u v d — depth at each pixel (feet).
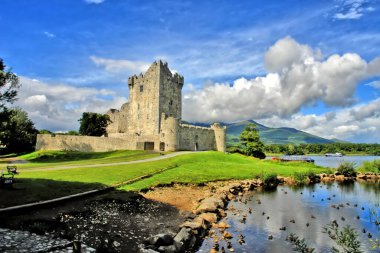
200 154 269.03
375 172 255.09
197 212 102.58
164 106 382.22
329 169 255.91
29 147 372.99
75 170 160.15
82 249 61.72
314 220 104.99
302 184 195.83
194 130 358.02
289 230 92.27
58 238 66.23
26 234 66.44
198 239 79.36
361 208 124.88
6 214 77.41
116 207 98.02
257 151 387.96
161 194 128.47
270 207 123.75
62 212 85.40
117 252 64.39
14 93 115.85
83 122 408.46
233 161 262.67
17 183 109.81
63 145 339.77
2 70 113.80
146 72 391.86
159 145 323.16
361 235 89.81
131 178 146.51
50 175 136.46
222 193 139.03
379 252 75.87
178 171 185.68
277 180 195.72
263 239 83.10
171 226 85.25
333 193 161.58
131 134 350.84
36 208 85.05
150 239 70.28
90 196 106.73
